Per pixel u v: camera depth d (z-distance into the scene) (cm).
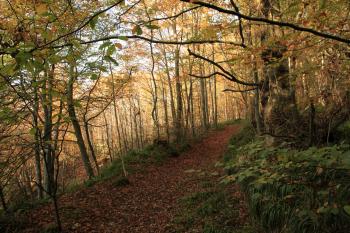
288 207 496
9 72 199
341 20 311
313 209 414
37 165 1076
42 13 219
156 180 1195
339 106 528
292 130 560
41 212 785
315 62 442
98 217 786
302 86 535
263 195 572
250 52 335
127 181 1118
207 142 2148
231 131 2505
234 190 817
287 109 568
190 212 753
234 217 645
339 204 379
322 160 288
